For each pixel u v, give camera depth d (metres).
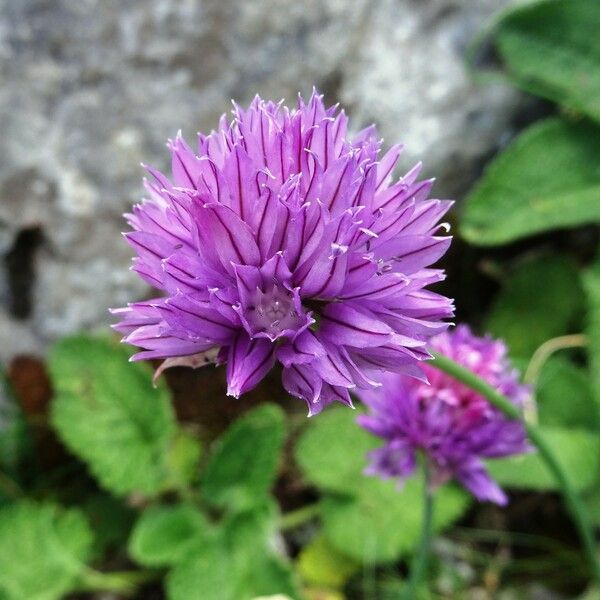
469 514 0.16
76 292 0.16
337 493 0.15
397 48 0.17
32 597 0.14
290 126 0.08
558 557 0.15
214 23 0.16
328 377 0.08
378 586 0.15
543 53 0.16
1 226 0.16
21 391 0.16
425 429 0.11
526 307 0.17
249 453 0.15
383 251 0.08
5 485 0.16
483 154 0.17
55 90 0.16
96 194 0.16
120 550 0.15
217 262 0.08
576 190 0.16
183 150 0.08
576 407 0.15
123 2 0.16
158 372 0.08
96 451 0.15
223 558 0.14
